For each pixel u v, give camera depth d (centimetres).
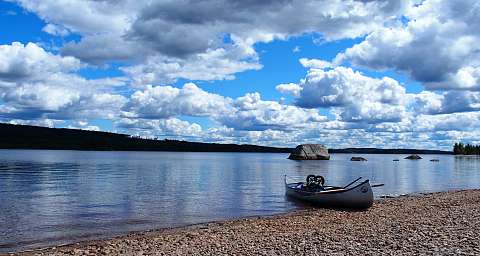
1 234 2323
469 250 1519
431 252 1499
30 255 1745
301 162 14675
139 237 2130
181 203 3694
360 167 11312
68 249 1867
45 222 2717
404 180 6831
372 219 2567
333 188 3678
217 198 4059
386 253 1506
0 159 12394
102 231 2411
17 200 3812
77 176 6650
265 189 4969
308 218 2686
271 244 1750
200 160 15800
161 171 8325
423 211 2898
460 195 4100
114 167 9325
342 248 1608
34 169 8144
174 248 1742
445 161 18125
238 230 2222
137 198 4012
